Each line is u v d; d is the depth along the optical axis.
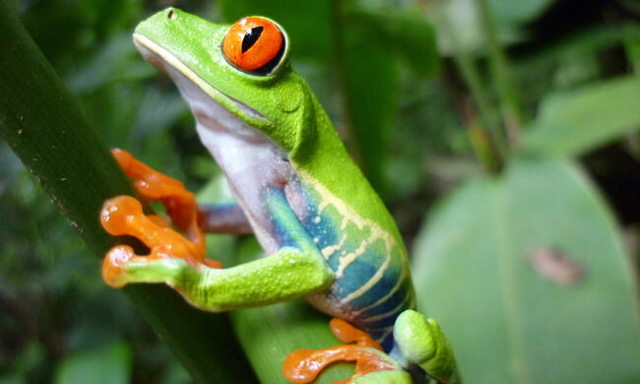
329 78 0.27
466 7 0.25
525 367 0.14
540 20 0.24
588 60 0.30
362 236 0.10
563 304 0.15
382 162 0.17
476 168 0.34
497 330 0.15
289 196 0.11
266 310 0.10
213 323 0.10
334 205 0.10
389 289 0.11
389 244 0.11
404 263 0.11
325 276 0.10
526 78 0.32
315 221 0.10
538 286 0.15
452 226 0.18
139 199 0.09
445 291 0.16
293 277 0.10
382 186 0.17
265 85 0.10
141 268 0.09
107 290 0.21
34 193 0.20
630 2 0.23
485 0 0.20
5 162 0.18
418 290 0.16
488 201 0.18
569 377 0.14
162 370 0.22
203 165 0.24
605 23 0.24
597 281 0.15
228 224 0.11
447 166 0.36
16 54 0.08
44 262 0.21
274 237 0.11
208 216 0.11
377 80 0.15
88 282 0.21
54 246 0.21
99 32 0.18
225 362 0.10
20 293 0.22
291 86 0.10
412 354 0.10
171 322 0.10
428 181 0.37
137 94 0.21
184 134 0.24
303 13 0.14
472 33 0.24
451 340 0.15
